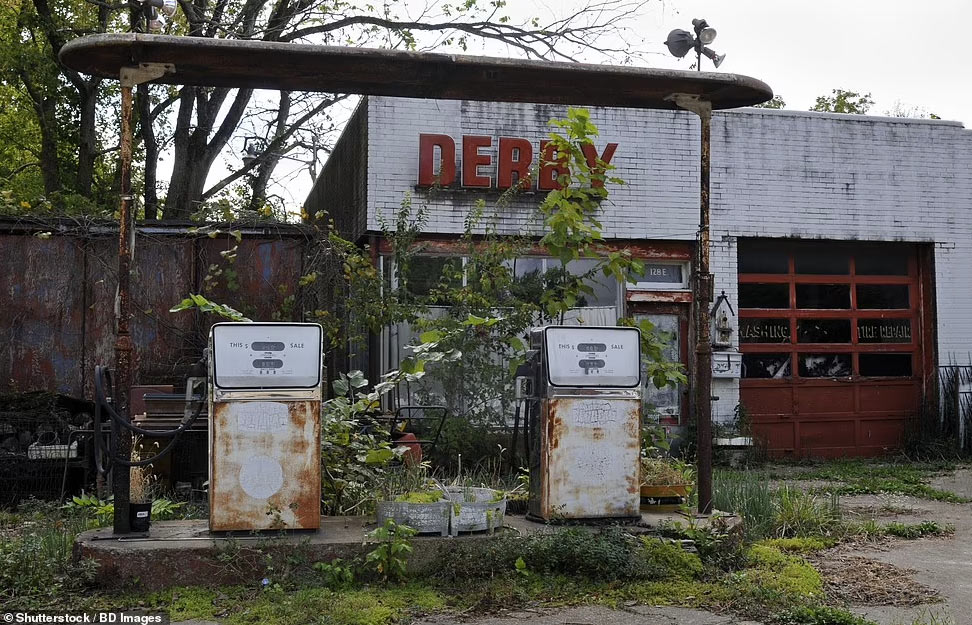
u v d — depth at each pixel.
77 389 12.02
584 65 7.69
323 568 6.76
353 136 15.59
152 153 22.31
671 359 15.48
